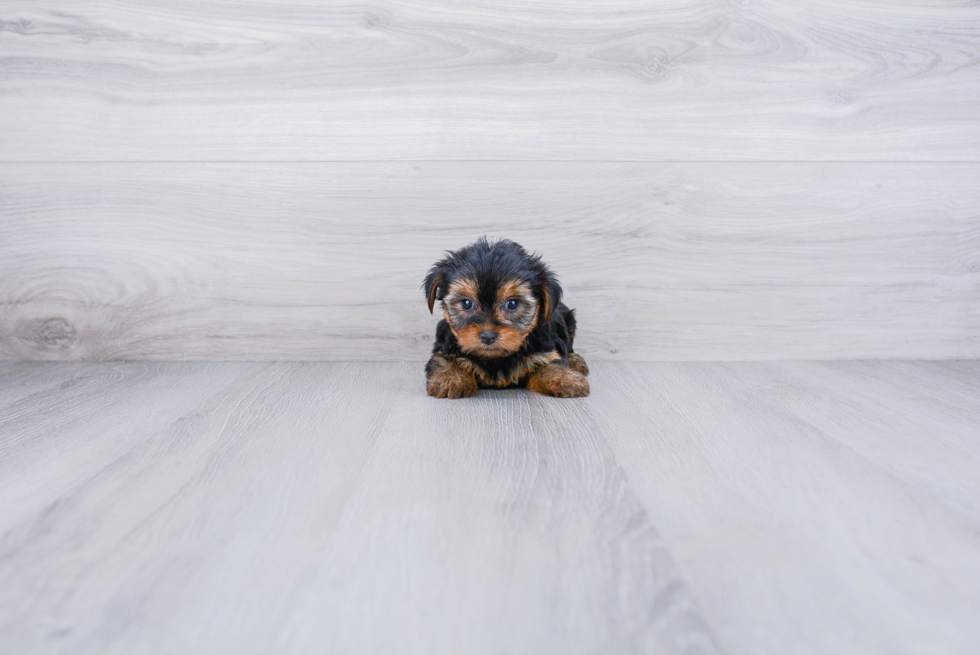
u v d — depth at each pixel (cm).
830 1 219
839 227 229
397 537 106
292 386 201
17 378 209
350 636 81
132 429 159
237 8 217
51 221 226
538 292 194
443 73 221
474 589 92
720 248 229
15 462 138
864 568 98
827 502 120
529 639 81
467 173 224
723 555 101
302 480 129
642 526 110
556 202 226
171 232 226
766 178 226
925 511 117
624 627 83
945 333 232
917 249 230
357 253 229
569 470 134
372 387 200
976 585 94
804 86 223
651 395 191
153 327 232
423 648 79
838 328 235
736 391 195
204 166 223
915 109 225
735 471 134
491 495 122
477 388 198
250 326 233
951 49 223
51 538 106
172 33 218
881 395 192
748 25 220
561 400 187
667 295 231
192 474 132
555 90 221
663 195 226
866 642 81
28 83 219
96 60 219
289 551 102
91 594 90
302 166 224
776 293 232
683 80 222
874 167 227
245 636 81
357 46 219
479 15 219
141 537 106
